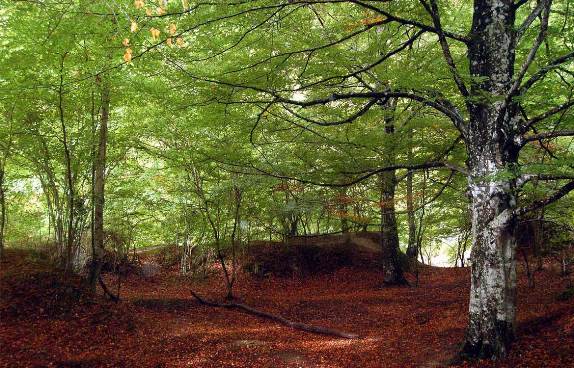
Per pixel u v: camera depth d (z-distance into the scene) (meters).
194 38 9.34
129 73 10.21
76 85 10.07
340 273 20.17
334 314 13.23
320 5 10.21
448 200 14.57
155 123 12.72
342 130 11.44
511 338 6.98
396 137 10.64
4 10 8.72
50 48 8.42
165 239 20.69
